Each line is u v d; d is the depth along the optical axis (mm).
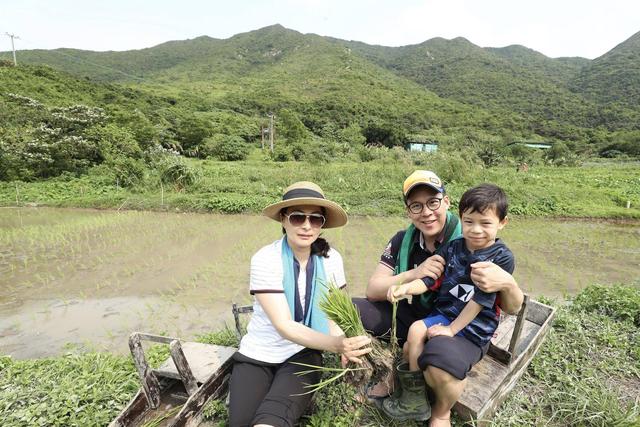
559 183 16562
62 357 3289
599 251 7895
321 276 2318
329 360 2533
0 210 12273
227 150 29875
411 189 2283
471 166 16422
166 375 2342
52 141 17828
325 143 30656
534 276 6285
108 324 4430
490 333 2068
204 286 5633
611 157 43812
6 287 5656
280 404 1909
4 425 2352
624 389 2736
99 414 2443
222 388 2379
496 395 2295
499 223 2064
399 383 2162
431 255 2492
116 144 19922
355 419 2221
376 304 2619
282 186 15117
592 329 3529
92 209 12414
